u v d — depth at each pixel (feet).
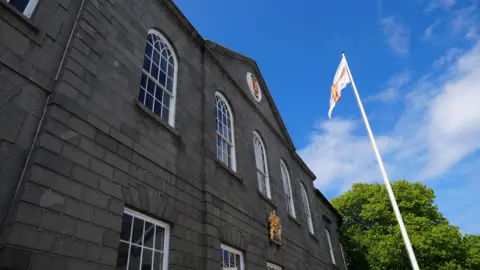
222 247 28.58
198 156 29.17
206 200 27.43
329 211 80.53
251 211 35.45
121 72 22.84
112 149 19.89
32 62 17.33
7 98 15.62
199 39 36.37
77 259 15.40
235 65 46.75
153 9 29.68
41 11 18.93
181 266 22.38
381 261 80.48
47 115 16.67
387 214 89.66
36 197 14.57
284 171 54.24
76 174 16.94
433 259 79.87
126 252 19.08
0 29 16.34
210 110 33.99
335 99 48.14
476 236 86.33
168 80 29.73
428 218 88.28
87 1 21.72
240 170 36.65
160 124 25.14
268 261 35.70
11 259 12.70
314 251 53.16
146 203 21.20
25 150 15.66
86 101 19.11
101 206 17.74
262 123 49.29
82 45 20.06
